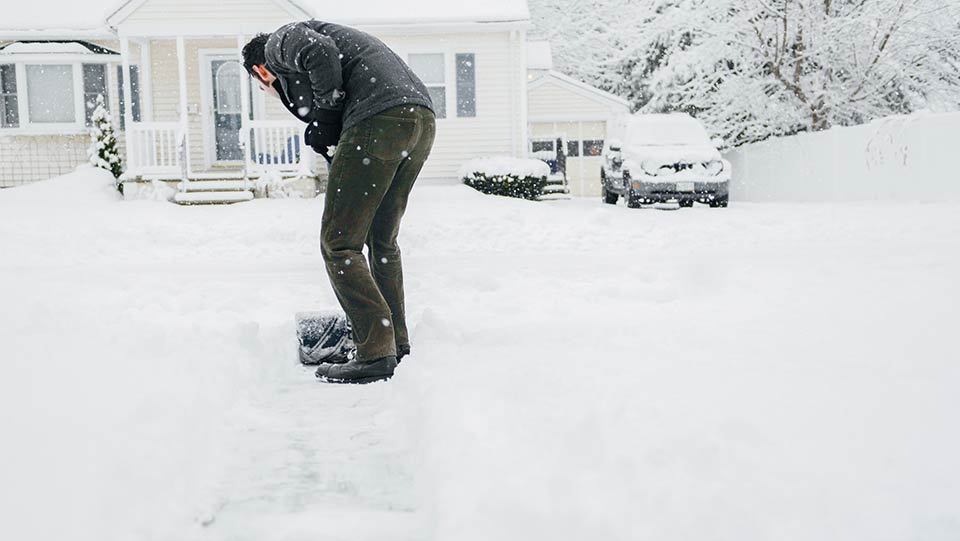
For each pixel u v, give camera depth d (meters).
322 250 4.23
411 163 4.43
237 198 18.59
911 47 24.84
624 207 19.11
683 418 2.56
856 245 8.77
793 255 8.08
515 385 3.10
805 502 1.98
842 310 4.56
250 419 3.35
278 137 19.81
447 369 3.51
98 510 2.17
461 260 8.96
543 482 2.18
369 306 4.15
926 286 5.29
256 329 4.43
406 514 2.38
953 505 1.91
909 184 18.06
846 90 26.19
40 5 22.48
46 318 4.62
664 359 3.48
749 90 27.03
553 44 42.69
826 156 21.98
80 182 19.14
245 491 2.57
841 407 2.61
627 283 6.46
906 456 2.18
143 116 20.84
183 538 2.21
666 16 29.28
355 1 22.47
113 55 21.58
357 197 4.16
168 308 5.91
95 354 3.62
